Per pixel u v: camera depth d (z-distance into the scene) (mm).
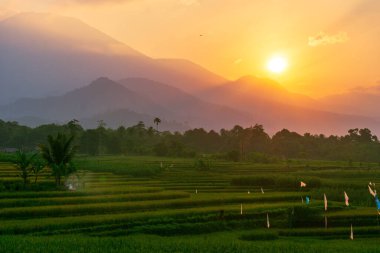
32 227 39781
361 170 125812
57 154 64812
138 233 43562
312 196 72312
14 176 71750
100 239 34562
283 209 55375
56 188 61594
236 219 52188
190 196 63750
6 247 29156
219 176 101000
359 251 35250
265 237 46031
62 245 30953
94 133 182625
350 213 57312
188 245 33844
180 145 179750
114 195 58000
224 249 33406
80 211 48281
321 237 48969
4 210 44844
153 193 61125
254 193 72812
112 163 117250
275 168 127688
